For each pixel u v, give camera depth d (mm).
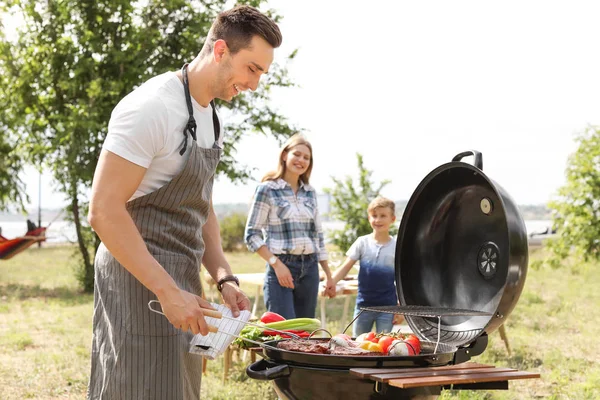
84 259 13016
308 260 4645
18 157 14234
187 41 13727
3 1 13141
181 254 2248
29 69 13406
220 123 2422
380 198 5086
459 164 2439
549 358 5902
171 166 2174
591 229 13953
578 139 14094
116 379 2174
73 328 7930
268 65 2215
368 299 5039
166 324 2189
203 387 4918
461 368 2125
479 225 2484
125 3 12961
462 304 2516
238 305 2553
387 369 2094
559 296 10633
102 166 2039
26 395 4809
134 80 12977
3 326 8164
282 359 2258
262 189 4609
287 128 14336
